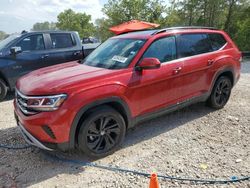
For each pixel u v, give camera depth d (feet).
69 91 11.70
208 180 11.22
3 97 23.45
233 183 11.07
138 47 14.51
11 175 11.88
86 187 11.08
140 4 103.14
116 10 105.09
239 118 17.75
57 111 11.44
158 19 104.06
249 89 25.54
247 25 85.05
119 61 14.29
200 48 17.16
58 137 11.62
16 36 24.47
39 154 13.58
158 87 14.57
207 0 124.36
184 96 16.20
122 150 13.87
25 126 12.06
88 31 181.37
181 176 11.55
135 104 13.79
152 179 9.03
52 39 25.89
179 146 14.16
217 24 125.90
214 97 18.45
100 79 12.60
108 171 12.12
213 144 14.32
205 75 17.10
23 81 13.82
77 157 13.29
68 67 14.96
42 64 24.90
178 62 15.49
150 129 16.25
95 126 12.57
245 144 14.26
